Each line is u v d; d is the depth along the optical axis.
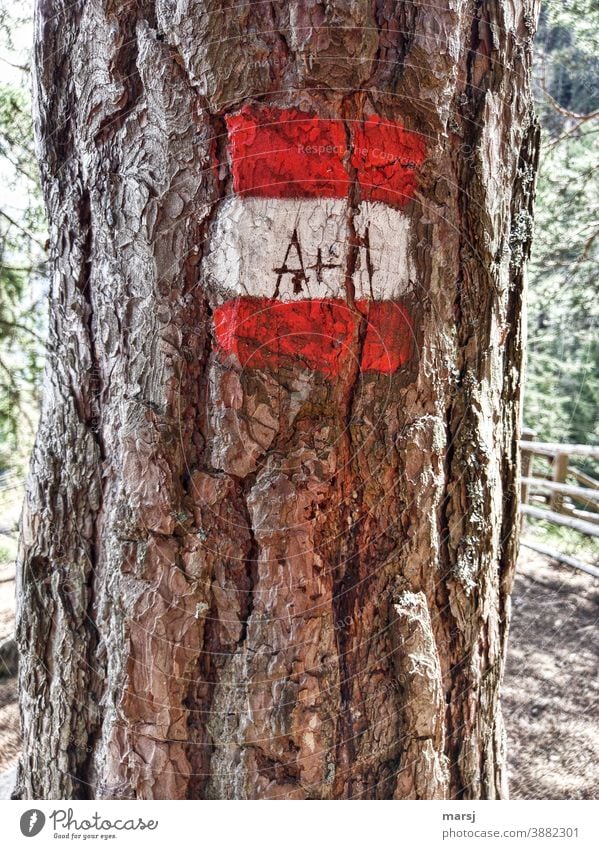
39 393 3.03
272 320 0.93
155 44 0.92
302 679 0.98
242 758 1.00
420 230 0.97
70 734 1.15
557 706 2.42
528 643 2.91
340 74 0.88
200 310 0.96
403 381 0.98
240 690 1.00
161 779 1.03
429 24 0.91
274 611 0.97
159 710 1.01
